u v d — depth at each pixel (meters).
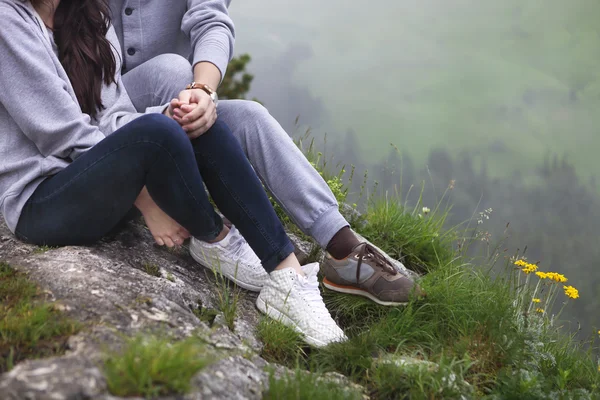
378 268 2.49
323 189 2.45
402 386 1.98
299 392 1.66
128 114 2.32
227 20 2.70
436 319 2.54
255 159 2.43
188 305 2.11
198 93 2.21
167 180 1.97
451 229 3.66
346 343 2.18
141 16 2.71
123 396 1.26
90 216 2.05
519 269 3.16
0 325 1.56
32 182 2.11
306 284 2.26
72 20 2.25
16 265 1.98
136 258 2.30
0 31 2.03
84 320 1.64
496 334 2.40
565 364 2.73
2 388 1.19
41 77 2.05
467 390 2.03
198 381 1.44
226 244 2.37
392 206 3.78
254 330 2.21
